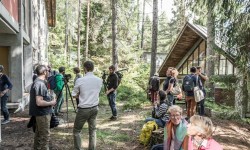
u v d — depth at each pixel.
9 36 11.01
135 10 33.03
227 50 9.63
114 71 9.41
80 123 5.58
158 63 39.88
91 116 5.69
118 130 8.21
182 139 3.31
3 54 11.13
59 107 9.61
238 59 9.23
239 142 8.04
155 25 16.81
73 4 37.84
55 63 27.84
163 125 6.90
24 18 12.79
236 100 10.23
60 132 7.67
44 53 24.84
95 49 31.55
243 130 9.43
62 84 9.34
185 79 8.98
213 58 11.86
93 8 30.92
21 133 7.46
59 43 37.22
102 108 12.42
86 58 28.77
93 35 31.38
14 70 11.03
